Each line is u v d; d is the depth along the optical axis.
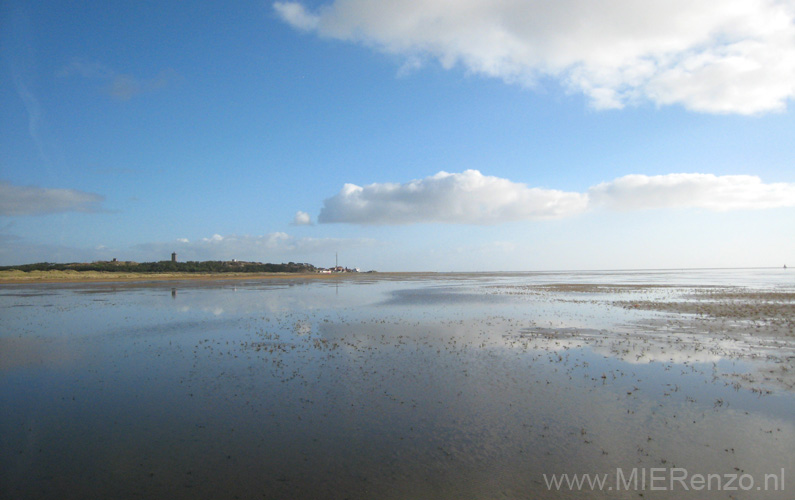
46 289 64.88
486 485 7.75
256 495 7.46
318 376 14.94
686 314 30.77
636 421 10.67
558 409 11.48
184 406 12.02
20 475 8.23
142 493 7.55
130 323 28.39
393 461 8.63
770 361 16.64
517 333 23.34
